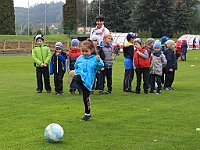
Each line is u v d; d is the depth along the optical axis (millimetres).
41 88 11766
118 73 18641
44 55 11500
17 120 7535
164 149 5680
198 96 10945
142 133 6562
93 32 11680
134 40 11578
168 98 10531
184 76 17172
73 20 63969
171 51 12406
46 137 6004
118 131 6684
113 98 10484
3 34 54438
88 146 5797
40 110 8617
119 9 67938
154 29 68562
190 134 6516
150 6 68500
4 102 9758
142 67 11289
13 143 5941
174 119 7684
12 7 55094
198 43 58625
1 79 15727
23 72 19188
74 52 11383
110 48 11422
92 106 9141
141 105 9328
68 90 12344
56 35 58844
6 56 36719
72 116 7934
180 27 73500
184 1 76875
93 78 7625
